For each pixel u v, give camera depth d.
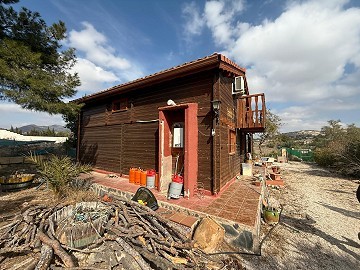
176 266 2.64
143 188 4.90
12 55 5.90
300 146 33.06
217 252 3.34
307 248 3.89
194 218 4.00
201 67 5.27
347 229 4.90
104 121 9.36
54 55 7.98
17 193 6.54
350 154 12.96
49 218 3.50
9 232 3.41
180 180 5.18
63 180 5.49
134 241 3.01
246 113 7.97
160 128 5.98
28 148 16.33
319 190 9.12
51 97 7.05
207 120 5.60
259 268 3.10
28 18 7.36
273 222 5.00
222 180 5.88
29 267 2.54
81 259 2.94
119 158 8.34
